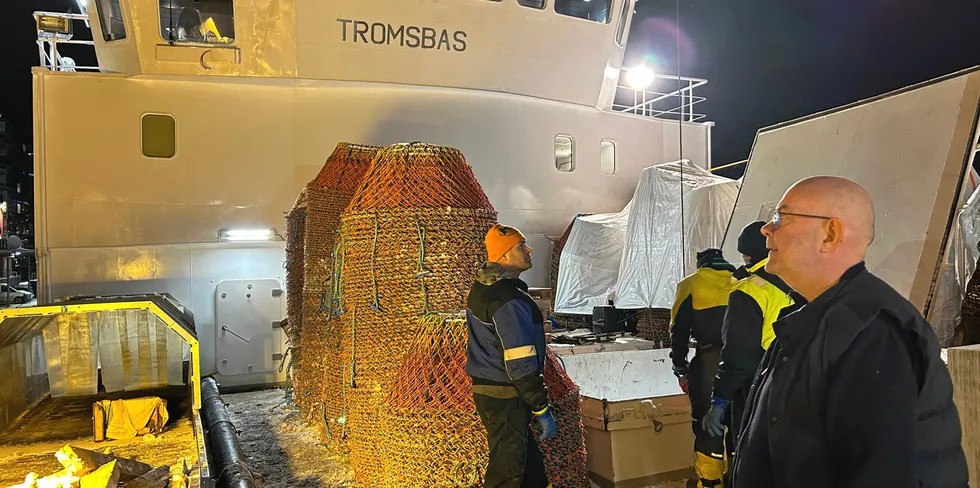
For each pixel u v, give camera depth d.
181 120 7.22
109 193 7.00
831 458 1.50
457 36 7.91
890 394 1.39
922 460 1.35
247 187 7.41
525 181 8.52
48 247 6.82
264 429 5.57
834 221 1.60
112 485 3.07
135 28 7.03
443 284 4.00
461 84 8.01
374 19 7.59
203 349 7.21
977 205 4.60
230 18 7.35
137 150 7.09
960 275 4.46
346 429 4.56
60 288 6.84
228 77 7.34
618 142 9.42
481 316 2.97
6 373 4.51
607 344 6.48
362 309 4.12
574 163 8.95
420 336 3.75
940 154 4.09
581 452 3.69
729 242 5.55
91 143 6.97
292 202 7.53
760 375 1.92
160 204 7.14
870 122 4.70
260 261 7.44
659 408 4.32
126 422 4.30
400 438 3.55
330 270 5.27
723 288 3.61
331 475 4.33
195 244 7.24
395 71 7.72
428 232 4.04
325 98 7.62
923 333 1.42
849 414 1.44
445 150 4.40
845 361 1.48
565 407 3.67
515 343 2.85
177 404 5.11
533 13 8.26
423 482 3.44
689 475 4.37
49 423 4.59
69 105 6.93
